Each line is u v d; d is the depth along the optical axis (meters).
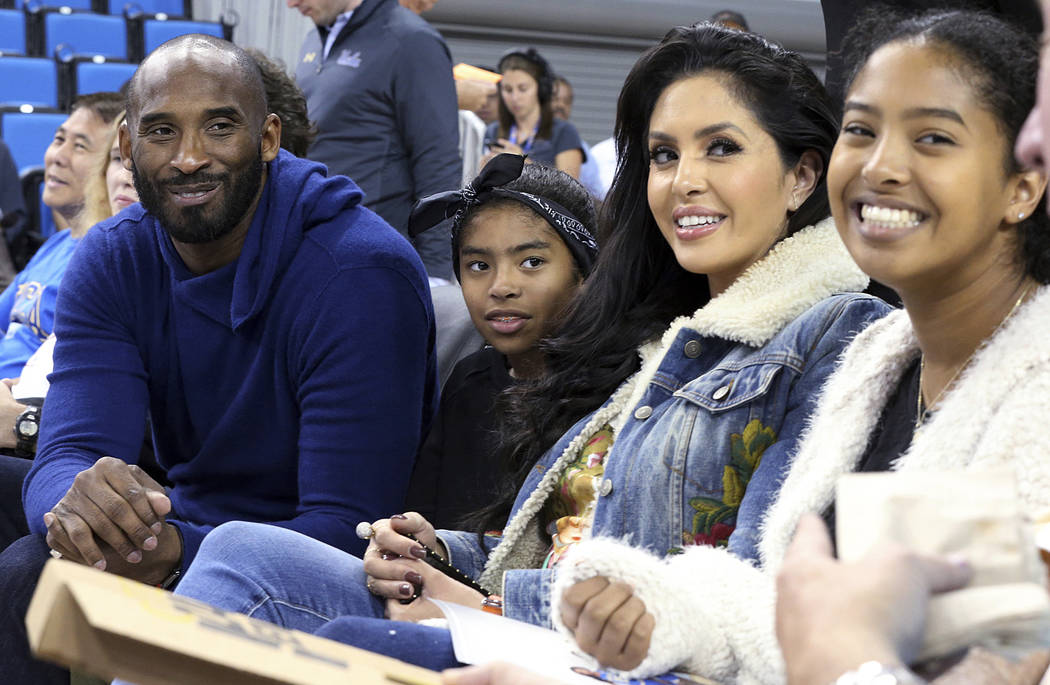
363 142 3.94
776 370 1.62
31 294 3.30
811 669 0.69
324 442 2.09
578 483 1.84
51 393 2.25
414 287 2.19
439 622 1.60
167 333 2.26
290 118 2.58
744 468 1.62
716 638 1.36
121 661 0.78
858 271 1.71
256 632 0.84
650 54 1.83
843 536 0.74
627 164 1.93
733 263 1.77
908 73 1.17
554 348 1.96
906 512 0.73
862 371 1.35
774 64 1.76
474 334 2.53
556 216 2.25
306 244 2.18
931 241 1.17
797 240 1.75
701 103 1.76
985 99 1.15
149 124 2.12
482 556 1.91
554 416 1.95
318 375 2.12
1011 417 1.08
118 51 6.88
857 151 1.21
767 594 1.35
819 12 8.08
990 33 1.17
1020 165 1.16
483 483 2.19
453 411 2.27
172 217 2.13
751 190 1.75
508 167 2.28
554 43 8.34
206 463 2.22
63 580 0.78
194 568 1.67
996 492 0.73
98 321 2.25
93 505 1.93
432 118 3.95
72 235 3.36
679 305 1.94
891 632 0.70
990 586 0.71
